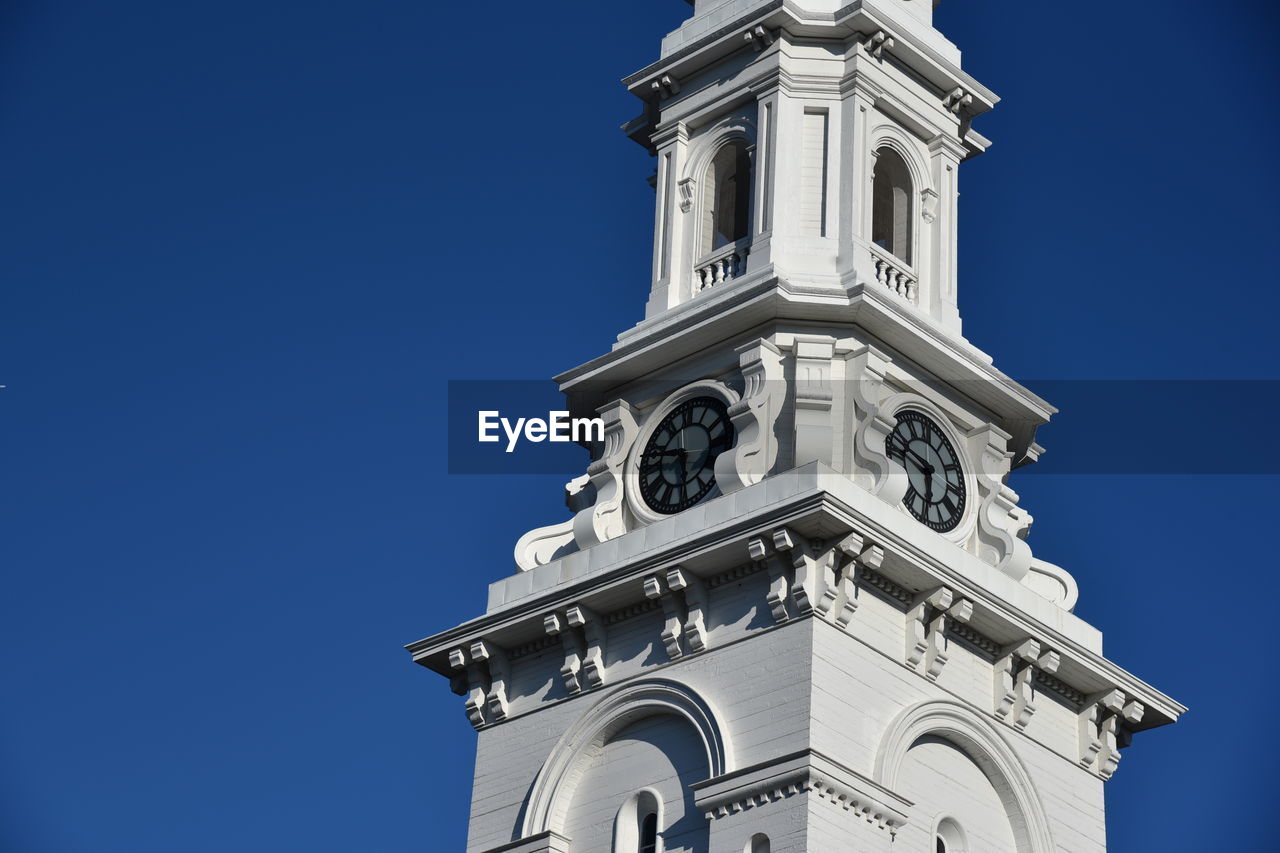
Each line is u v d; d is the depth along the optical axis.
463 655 85.62
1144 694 85.94
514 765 84.19
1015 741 83.12
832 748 77.81
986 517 85.56
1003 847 82.31
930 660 81.25
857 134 87.88
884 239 91.69
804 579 79.12
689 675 81.00
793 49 89.44
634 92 92.56
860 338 84.62
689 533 82.06
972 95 91.44
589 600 83.06
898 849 78.75
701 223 89.38
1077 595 86.94
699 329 85.50
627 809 81.31
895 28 89.50
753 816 77.56
